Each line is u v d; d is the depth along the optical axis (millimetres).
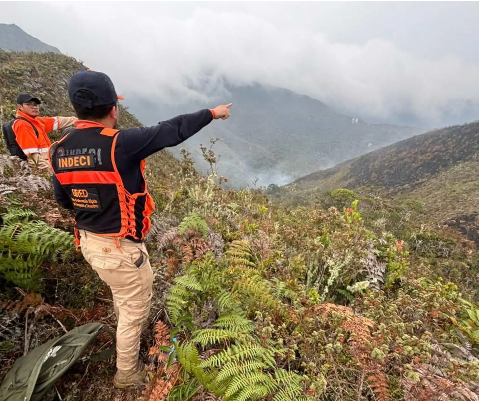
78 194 2037
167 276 3227
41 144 4258
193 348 2199
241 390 2146
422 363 2553
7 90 21250
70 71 35438
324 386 2242
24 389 2027
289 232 5121
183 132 1999
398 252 5219
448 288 4215
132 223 2068
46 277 2861
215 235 4203
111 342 2635
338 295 4023
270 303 2887
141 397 2178
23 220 2949
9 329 2453
